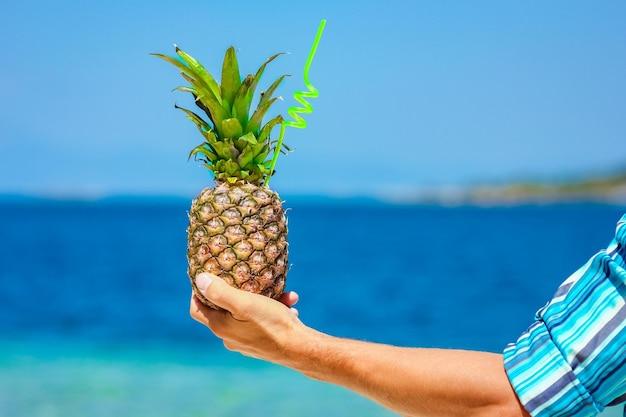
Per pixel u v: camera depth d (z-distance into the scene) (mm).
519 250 44000
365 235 57531
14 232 61844
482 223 76688
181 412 11422
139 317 23547
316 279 33500
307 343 2393
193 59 2943
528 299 27969
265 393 12375
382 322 24359
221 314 2574
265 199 2852
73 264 39219
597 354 1854
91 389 13094
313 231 63156
